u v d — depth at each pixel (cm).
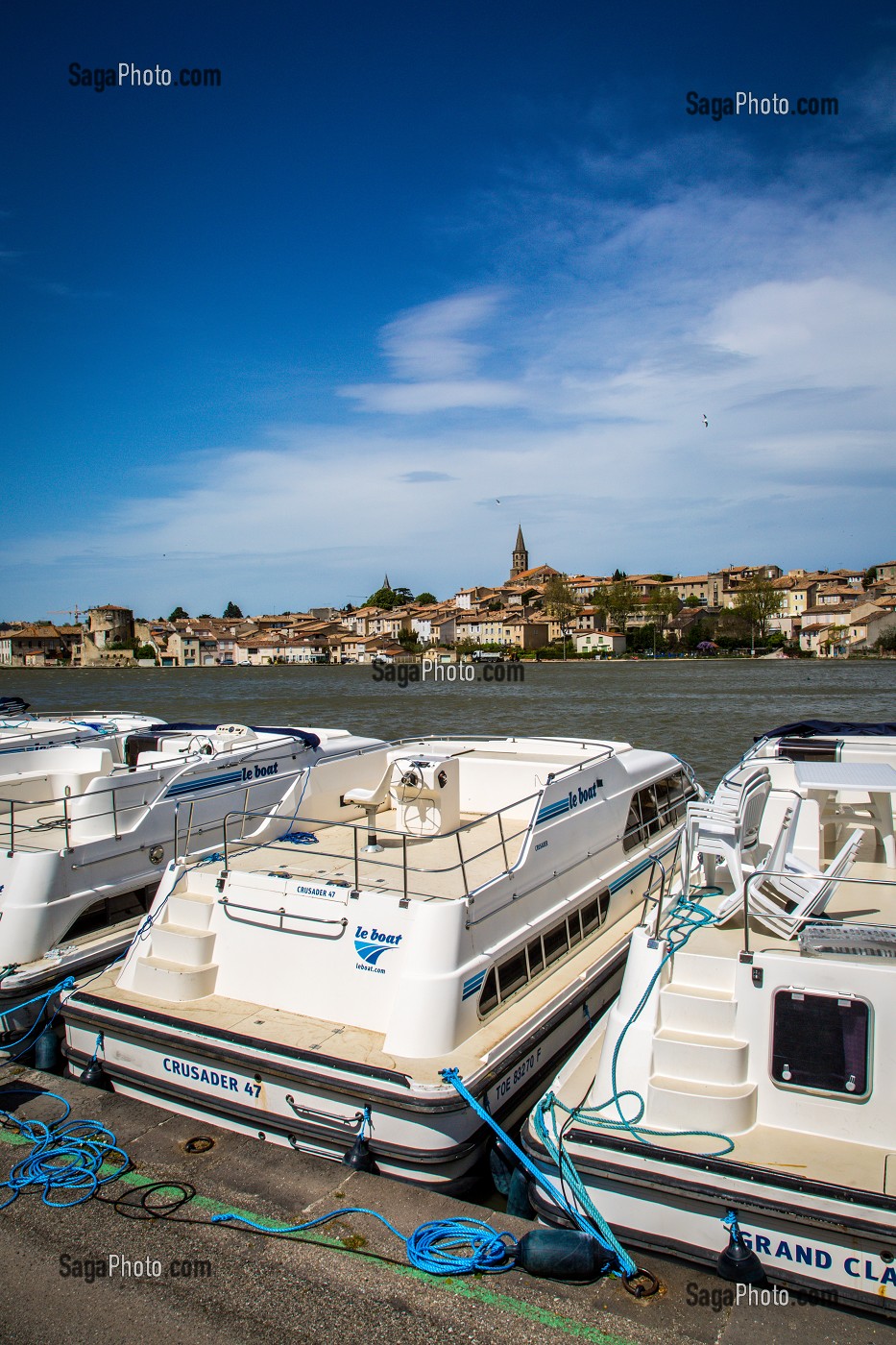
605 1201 530
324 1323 468
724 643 14688
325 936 704
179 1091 687
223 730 1288
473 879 789
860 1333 460
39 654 17262
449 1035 655
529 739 1176
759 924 644
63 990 800
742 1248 491
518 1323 468
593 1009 816
